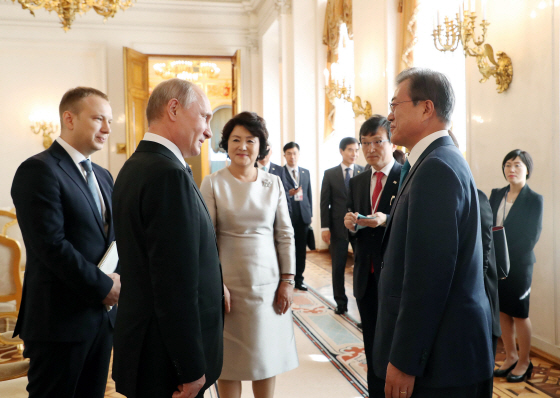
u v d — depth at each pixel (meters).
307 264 7.24
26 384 2.00
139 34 10.40
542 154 3.24
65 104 2.04
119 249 1.48
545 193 3.25
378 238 2.60
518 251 3.02
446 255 1.38
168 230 1.37
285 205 2.47
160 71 14.31
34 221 1.82
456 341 1.42
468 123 4.00
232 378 2.20
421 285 1.38
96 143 2.07
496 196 3.32
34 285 1.89
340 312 4.59
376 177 2.89
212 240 1.60
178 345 1.36
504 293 3.00
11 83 9.80
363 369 3.24
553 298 3.24
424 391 1.45
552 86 3.13
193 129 1.58
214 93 15.53
